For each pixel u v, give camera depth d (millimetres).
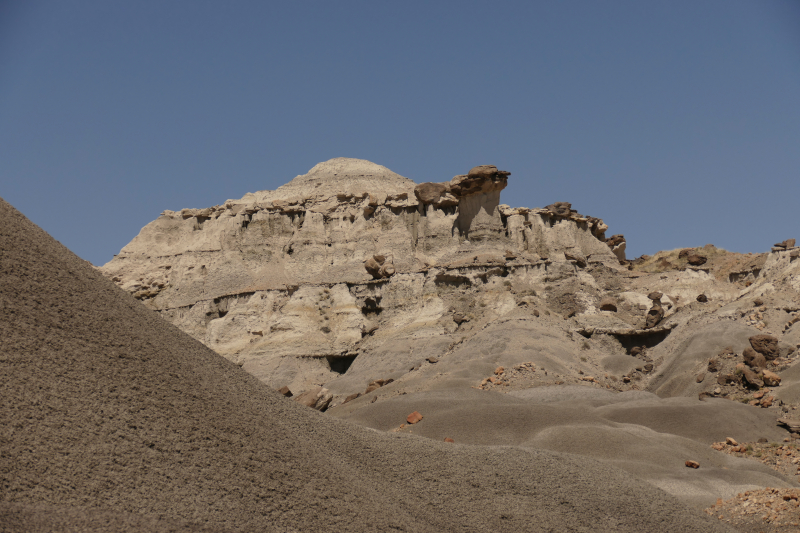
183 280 148625
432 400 64812
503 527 29281
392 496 29516
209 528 22359
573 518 30859
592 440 51250
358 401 83125
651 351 104312
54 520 20109
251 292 134875
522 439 54281
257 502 24562
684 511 33438
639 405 68375
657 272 145125
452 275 124562
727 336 91250
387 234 143750
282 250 148125
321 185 167000
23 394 24188
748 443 59188
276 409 32969
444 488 31312
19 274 30203
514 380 85125
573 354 98188
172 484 23609
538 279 125062
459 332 111125
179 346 32688
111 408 25609
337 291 130625
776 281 104250
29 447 22297
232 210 157750
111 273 155125
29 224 34562
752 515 35969
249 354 118438
